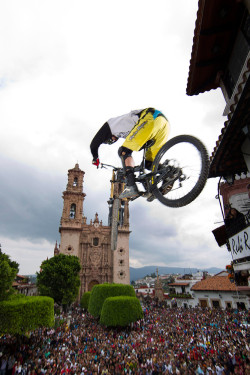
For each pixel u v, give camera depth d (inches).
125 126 138.0
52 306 723.4
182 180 107.5
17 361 490.9
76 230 2082.9
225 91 254.5
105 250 2119.8
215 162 244.4
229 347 501.0
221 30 195.5
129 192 127.3
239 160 241.3
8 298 625.3
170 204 104.3
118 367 461.4
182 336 685.9
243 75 140.6
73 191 2236.7
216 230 341.1
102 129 149.0
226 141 210.4
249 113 167.6
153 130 122.9
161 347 580.7
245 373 355.9
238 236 232.4
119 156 138.9
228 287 1342.3
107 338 751.1
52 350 600.1
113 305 997.8
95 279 1985.7
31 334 759.7
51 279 1450.5
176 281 2048.5
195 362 436.1
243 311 1050.7
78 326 1011.9
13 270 621.6
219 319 897.5
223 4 168.6
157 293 2054.6
